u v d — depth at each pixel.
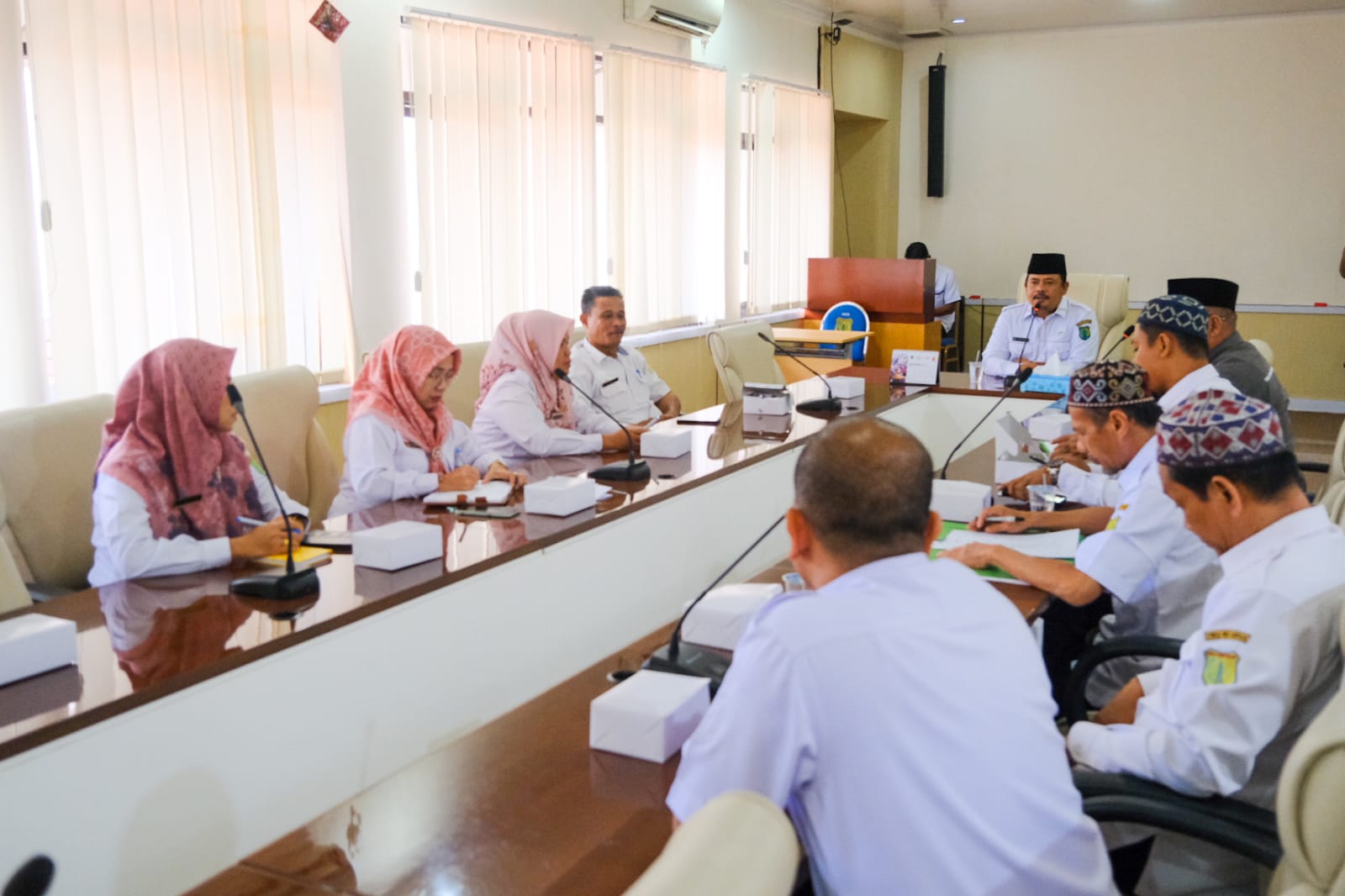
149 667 1.67
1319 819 1.21
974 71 8.97
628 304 6.29
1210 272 8.50
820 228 8.27
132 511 2.14
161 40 3.75
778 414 4.00
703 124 6.85
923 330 7.08
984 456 3.61
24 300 3.39
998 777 1.12
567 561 2.48
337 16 4.32
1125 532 2.09
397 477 2.75
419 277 4.88
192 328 3.92
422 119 4.79
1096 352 5.33
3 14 3.29
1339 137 8.02
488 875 1.18
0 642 1.60
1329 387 8.28
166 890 1.67
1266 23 8.07
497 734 1.52
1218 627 1.54
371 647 1.98
